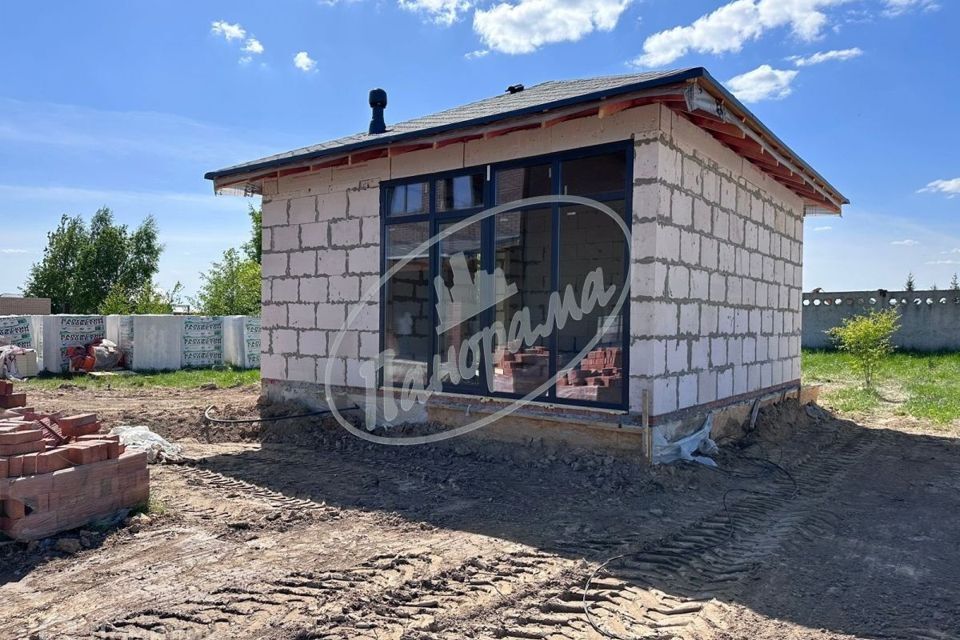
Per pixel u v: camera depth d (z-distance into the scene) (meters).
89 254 34.91
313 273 9.48
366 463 7.22
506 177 7.62
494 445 7.47
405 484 6.37
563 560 4.44
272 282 10.01
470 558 4.42
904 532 5.28
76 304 34.31
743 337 8.80
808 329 24.31
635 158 6.62
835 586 4.18
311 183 9.47
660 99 5.97
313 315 9.49
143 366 16.72
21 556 4.29
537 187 7.41
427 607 3.71
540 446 7.20
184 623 3.45
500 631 3.44
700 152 7.41
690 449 7.14
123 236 36.25
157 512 5.26
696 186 7.32
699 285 7.48
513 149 7.48
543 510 5.53
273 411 9.48
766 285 9.62
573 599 3.88
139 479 5.23
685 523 5.28
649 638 3.42
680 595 3.97
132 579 4.00
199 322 17.78
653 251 6.49
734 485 6.50
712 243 7.79
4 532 4.44
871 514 5.76
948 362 18.97
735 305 8.52
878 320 15.38
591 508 5.58
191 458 7.38
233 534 4.89
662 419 6.71
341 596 3.80
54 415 5.57
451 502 5.77
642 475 6.32
